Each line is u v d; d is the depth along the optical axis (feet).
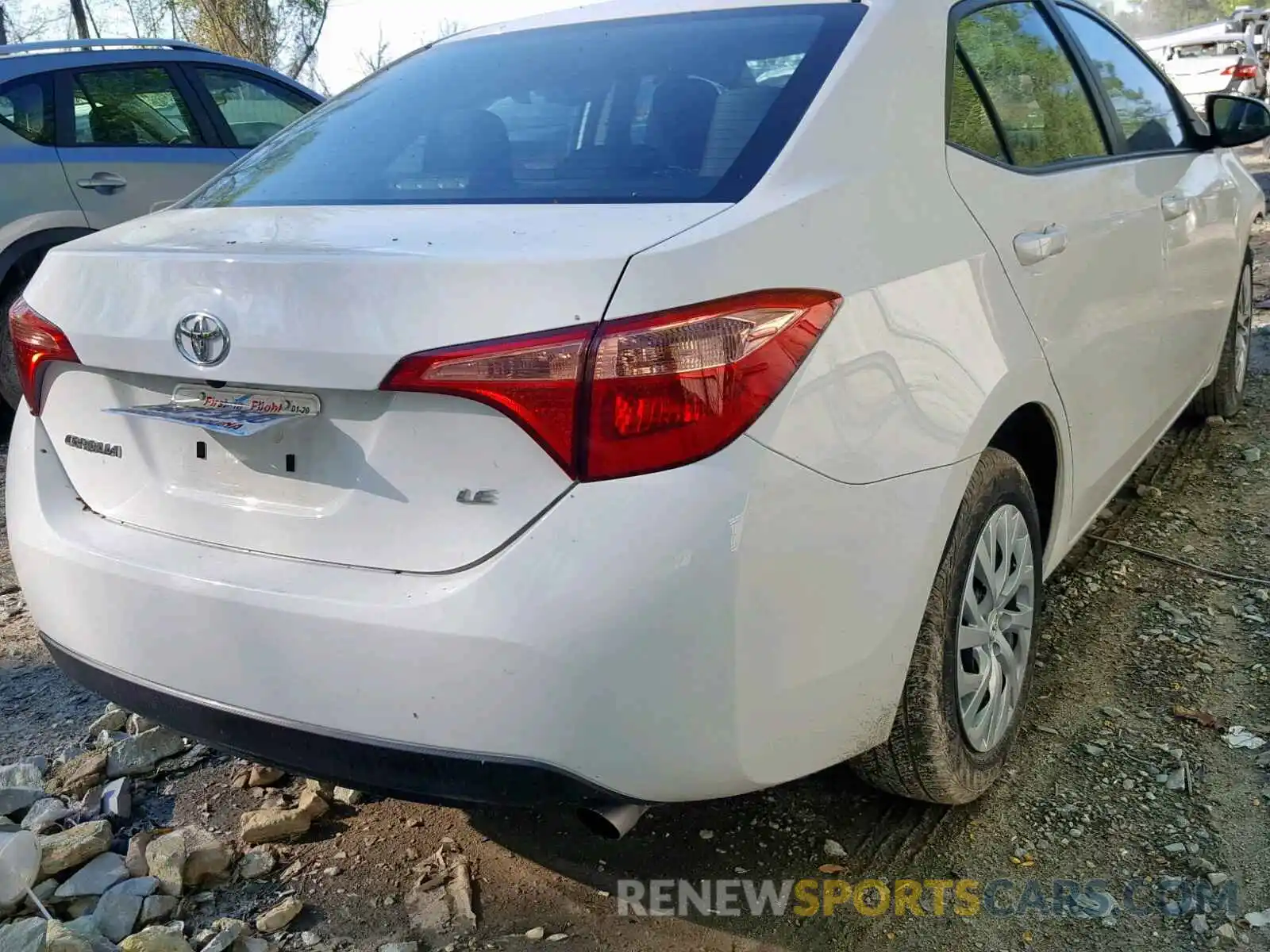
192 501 6.69
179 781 8.66
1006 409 7.54
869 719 6.75
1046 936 6.91
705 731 5.83
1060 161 9.45
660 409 5.51
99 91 18.22
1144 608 10.91
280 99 21.16
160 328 6.39
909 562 6.61
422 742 5.84
